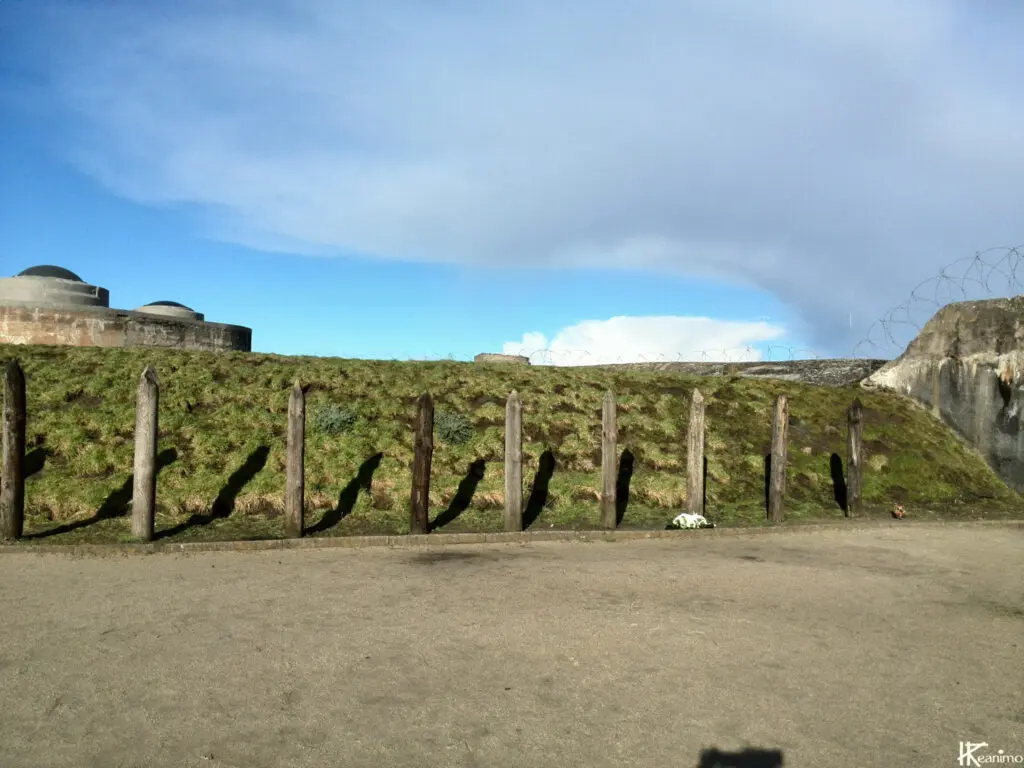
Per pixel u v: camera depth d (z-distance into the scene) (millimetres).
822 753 4438
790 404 18359
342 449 13789
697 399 13047
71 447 12836
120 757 4219
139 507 10359
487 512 12891
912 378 19656
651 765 4250
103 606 7203
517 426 11797
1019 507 15727
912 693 5391
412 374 17500
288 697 5066
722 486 15031
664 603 7629
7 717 4695
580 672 5633
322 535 11141
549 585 8320
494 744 4461
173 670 5512
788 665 5895
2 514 10195
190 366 16203
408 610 7172
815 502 14961
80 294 22578
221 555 9852
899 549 11102
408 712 4871
